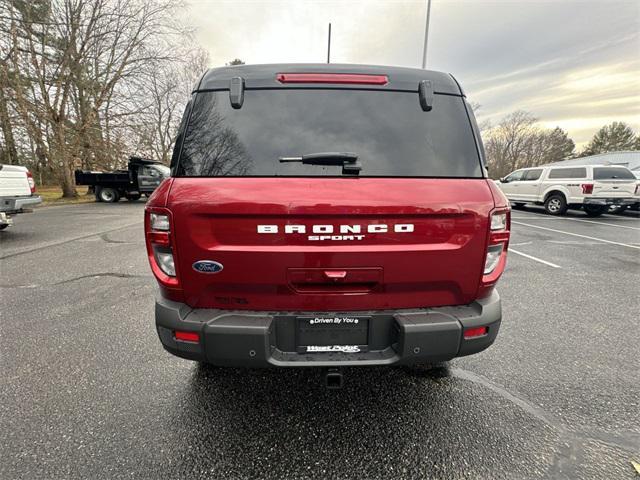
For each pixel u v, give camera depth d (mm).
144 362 2623
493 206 1801
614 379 2422
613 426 1976
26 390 2287
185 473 1677
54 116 16688
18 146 17328
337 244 1720
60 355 2723
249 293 1775
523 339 2990
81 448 1818
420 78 1944
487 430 1943
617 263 5570
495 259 1876
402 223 1734
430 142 1856
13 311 3586
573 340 2977
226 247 1701
